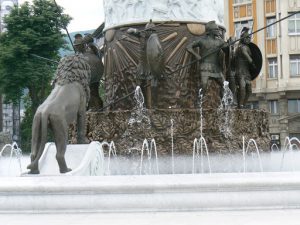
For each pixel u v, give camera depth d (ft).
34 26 128.77
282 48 182.91
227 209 25.18
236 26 193.06
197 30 47.98
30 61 126.93
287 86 181.88
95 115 46.42
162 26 47.57
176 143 45.06
